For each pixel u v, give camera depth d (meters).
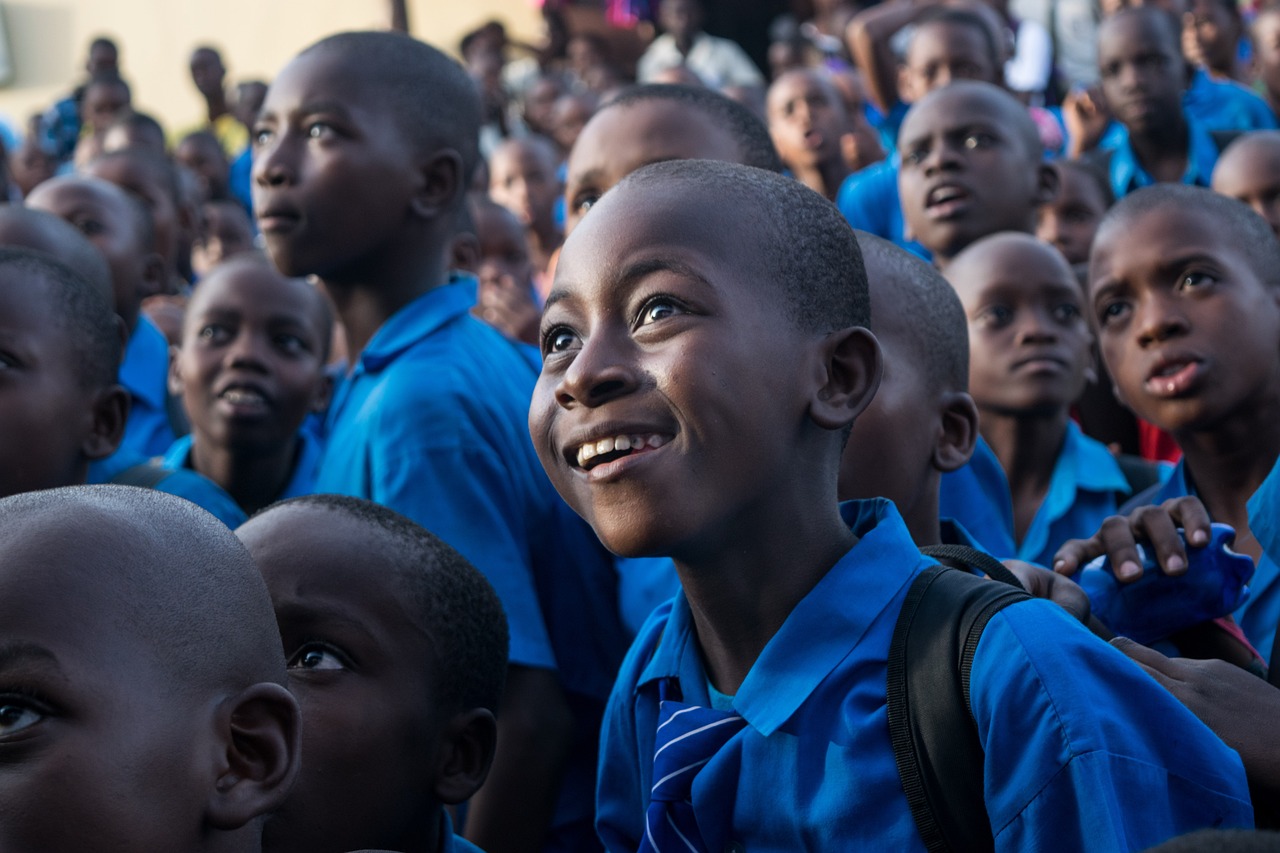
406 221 2.62
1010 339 2.76
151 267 4.00
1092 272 2.43
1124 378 2.37
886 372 1.92
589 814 2.36
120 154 4.84
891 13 6.11
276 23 12.99
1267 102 6.21
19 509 1.28
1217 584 1.74
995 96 3.75
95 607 1.22
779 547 1.47
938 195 3.69
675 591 2.25
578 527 2.41
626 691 1.74
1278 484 2.00
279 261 2.58
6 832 1.17
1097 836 1.26
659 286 1.37
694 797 1.48
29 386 2.35
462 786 1.77
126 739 1.21
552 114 8.24
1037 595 1.67
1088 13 7.88
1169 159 4.82
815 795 1.42
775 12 10.82
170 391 4.06
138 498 1.34
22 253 2.48
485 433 2.35
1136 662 1.53
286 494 3.13
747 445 1.37
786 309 1.42
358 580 1.69
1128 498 2.78
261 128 2.65
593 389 1.36
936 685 1.38
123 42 13.42
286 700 1.31
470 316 2.62
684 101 2.69
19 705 1.19
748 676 1.48
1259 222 2.38
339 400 2.62
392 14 8.16
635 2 10.59
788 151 5.46
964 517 2.39
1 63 13.59
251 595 1.35
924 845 1.36
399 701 1.68
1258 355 2.26
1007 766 1.32
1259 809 1.49
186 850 1.24
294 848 1.60
